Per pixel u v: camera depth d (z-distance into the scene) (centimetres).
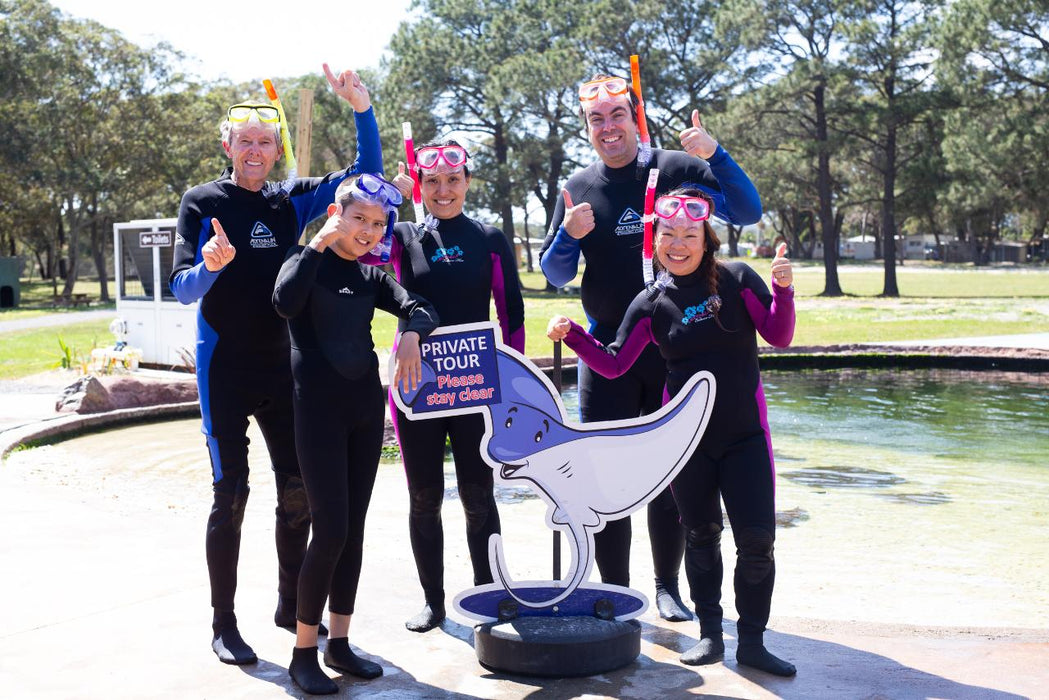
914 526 614
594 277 431
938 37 3253
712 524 367
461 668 351
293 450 377
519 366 364
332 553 331
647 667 351
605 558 411
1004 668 342
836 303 3177
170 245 1407
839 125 3847
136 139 3953
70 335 2105
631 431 361
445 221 413
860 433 990
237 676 339
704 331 359
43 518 547
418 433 392
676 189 374
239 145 372
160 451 865
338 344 337
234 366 367
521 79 3850
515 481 365
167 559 469
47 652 357
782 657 358
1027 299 3266
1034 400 1245
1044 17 3120
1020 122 3269
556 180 4456
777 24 3566
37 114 3784
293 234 382
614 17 3884
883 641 377
